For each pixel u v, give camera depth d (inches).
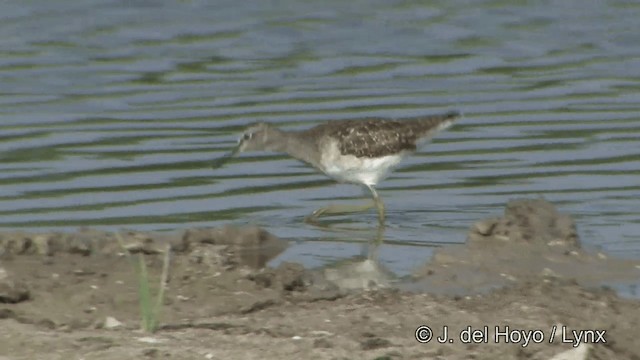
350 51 968.9
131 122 783.1
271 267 529.3
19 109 811.4
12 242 526.9
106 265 506.9
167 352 381.4
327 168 643.5
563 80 880.3
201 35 1009.5
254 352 385.4
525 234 551.2
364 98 831.1
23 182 671.1
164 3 1103.0
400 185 676.1
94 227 597.6
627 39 999.0
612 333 430.3
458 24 1050.1
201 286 477.1
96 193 653.9
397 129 637.9
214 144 740.0
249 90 856.3
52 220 608.7
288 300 467.5
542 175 680.4
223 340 401.1
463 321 433.4
